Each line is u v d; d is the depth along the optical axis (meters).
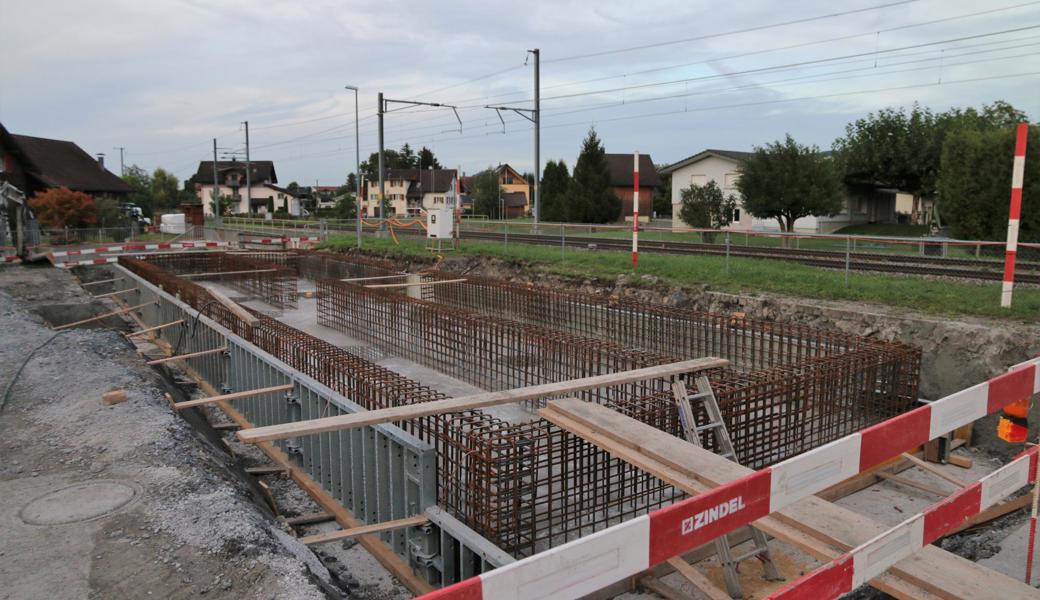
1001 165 21.67
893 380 8.91
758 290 14.62
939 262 17.34
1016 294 11.91
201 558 4.78
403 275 19.00
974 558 5.73
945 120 38.53
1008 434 4.68
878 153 38.50
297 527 7.19
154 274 19.08
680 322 12.20
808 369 8.05
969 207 22.52
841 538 3.97
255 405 9.99
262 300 22.06
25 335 12.25
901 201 48.53
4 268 26.50
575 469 6.50
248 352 10.20
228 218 61.53
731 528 3.01
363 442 6.76
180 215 49.41
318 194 118.50
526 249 24.08
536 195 29.25
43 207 41.03
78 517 5.39
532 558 2.44
